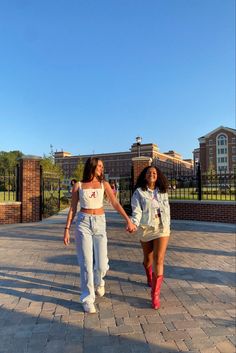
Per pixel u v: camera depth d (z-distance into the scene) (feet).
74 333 11.70
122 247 26.68
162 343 11.00
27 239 30.19
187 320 12.76
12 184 45.93
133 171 50.47
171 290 16.20
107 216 52.85
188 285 16.98
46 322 12.57
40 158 44.52
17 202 42.83
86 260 13.65
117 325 12.31
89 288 13.60
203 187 49.60
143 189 14.65
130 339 11.27
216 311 13.65
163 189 14.65
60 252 24.50
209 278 18.19
